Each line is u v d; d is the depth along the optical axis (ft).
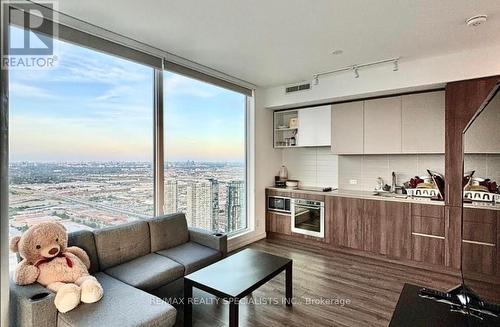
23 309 5.22
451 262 10.34
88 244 7.47
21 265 5.86
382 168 13.62
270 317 7.64
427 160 12.42
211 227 12.91
